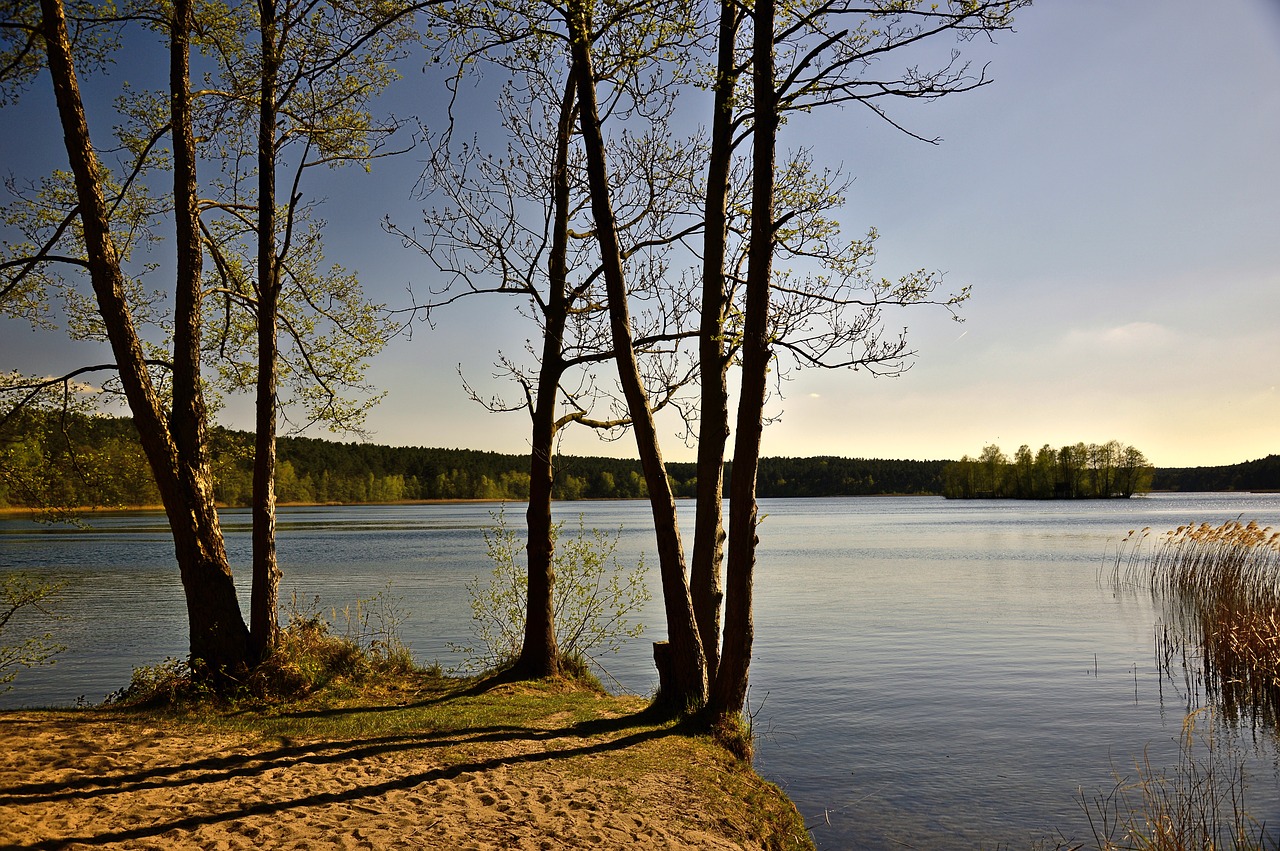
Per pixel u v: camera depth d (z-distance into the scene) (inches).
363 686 451.2
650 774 309.7
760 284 355.3
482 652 681.0
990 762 434.3
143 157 446.3
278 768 299.6
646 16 370.9
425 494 6550.2
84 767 285.9
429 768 306.3
